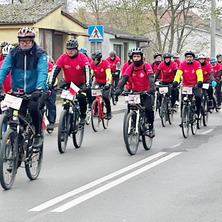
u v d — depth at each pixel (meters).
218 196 9.39
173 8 55.78
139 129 13.74
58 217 8.20
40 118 10.25
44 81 9.91
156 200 9.12
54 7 32.56
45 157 13.28
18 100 9.73
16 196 9.44
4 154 9.61
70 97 13.67
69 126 14.02
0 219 8.14
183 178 10.83
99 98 18.39
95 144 15.48
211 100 23.38
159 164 12.32
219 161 12.69
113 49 44.50
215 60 25.02
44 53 10.12
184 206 8.75
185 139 16.39
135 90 14.05
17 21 30.22
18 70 10.14
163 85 19.19
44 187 10.10
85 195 9.48
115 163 12.47
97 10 53.06
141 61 13.77
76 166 12.14
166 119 19.80
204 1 53.91
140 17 53.97
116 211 8.48
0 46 16.06
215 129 18.81
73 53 14.09
